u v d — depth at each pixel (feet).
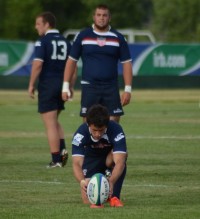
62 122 205.77
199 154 142.10
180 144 156.56
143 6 637.30
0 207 91.20
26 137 169.78
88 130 89.56
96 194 87.97
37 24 130.93
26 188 106.01
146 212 86.43
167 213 86.07
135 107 258.37
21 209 89.35
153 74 326.24
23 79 337.72
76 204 93.04
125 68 113.29
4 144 157.07
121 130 89.97
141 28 540.52
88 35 113.19
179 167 125.70
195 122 204.74
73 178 115.34
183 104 271.90
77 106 264.11
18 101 284.00
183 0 498.69
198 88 345.92
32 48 313.94
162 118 216.74
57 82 129.39
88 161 93.04
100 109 87.81
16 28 474.49
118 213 85.61
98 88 112.78
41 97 129.49
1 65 312.50
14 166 127.24
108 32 113.29
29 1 475.31
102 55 112.68
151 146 153.28
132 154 141.79
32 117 220.02
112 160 91.91
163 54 326.85
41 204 93.45
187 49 328.08
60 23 488.44
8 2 477.77
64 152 127.54
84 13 492.13
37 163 131.03
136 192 102.37
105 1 507.30
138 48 324.80
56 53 129.29
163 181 111.96
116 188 91.35
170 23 504.84
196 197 98.53
